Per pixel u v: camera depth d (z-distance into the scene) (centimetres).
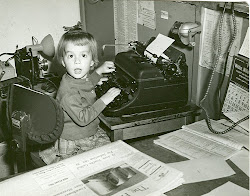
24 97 109
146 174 105
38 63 256
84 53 156
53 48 262
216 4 153
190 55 182
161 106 160
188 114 161
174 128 163
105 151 119
